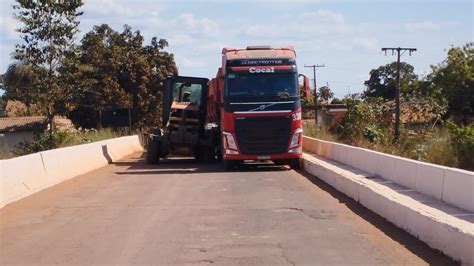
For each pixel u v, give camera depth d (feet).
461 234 25.13
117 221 36.04
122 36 177.68
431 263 25.71
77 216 38.04
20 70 115.55
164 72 178.60
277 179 57.98
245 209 39.65
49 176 54.08
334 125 113.29
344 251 28.02
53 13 103.65
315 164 60.59
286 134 67.31
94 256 27.76
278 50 69.77
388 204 34.99
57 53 104.12
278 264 25.88
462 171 32.50
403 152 75.25
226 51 69.56
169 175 63.67
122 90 163.73
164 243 30.01
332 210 38.99
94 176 63.31
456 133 63.62
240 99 67.00
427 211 30.42
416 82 166.71
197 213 38.29
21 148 102.01
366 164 50.88
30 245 30.27
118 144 97.71
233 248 28.81
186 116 81.61
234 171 67.56
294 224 34.35
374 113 108.47
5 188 43.19
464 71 155.53
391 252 27.71
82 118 165.17
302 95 71.10
